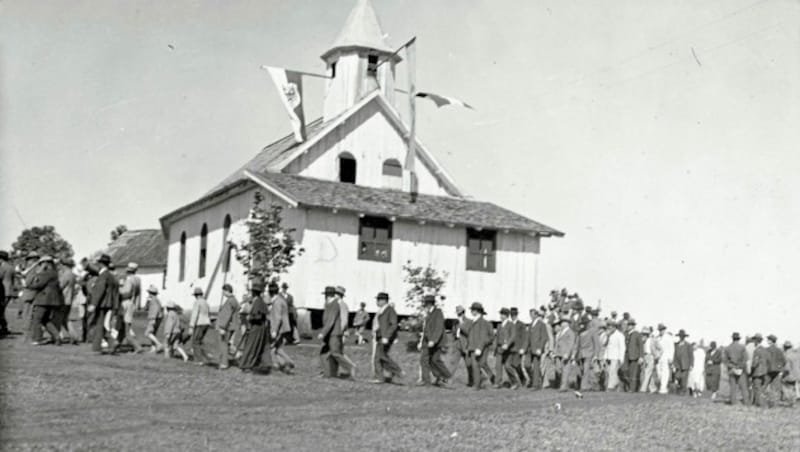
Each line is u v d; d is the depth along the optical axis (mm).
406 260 42875
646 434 21172
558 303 36469
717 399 30438
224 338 25812
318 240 41094
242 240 42938
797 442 21750
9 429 16625
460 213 44562
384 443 17750
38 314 27859
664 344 31766
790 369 31578
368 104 47438
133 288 28328
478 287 44281
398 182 47844
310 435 17922
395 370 26328
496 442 18781
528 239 45656
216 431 17656
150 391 21422
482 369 28469
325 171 46250
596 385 32719
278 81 44656
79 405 19266
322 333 26250
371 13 52156
